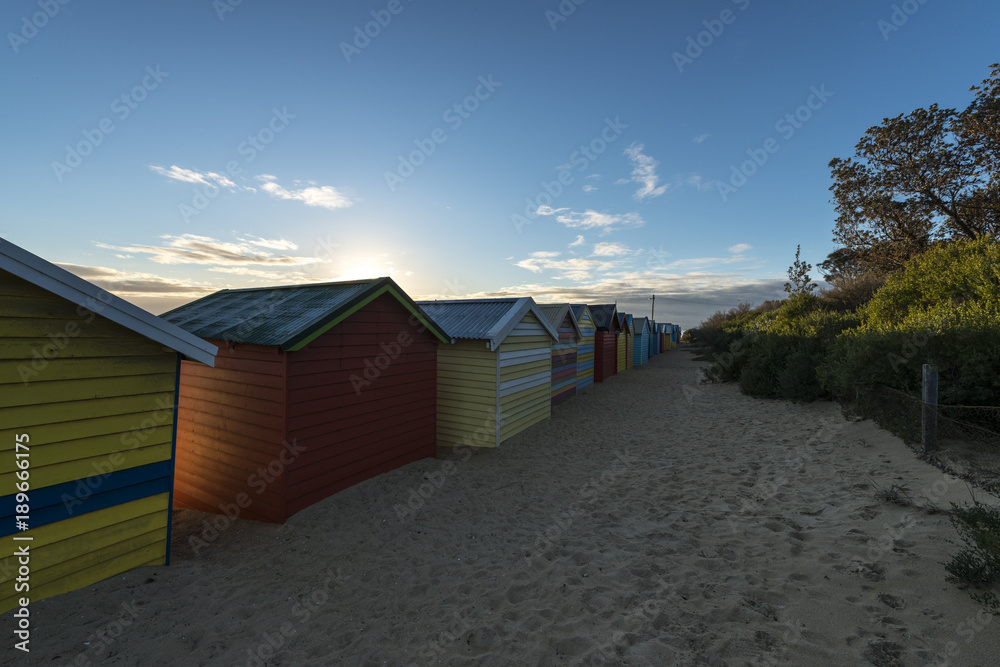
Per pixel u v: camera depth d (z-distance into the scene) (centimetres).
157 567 387
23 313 312
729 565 378
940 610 280
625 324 2316
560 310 1393
